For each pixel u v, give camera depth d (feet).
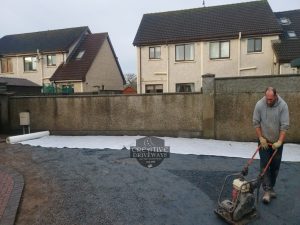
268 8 73.41
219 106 32.04
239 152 26.81
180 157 25.31
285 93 29.60
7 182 19.38
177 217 14.58
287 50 63.82
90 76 87.15
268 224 13.75
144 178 20.01
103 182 19.33
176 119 33.91
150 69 75.20
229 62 69.77
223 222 14.07
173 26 76.69
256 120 15.87
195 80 72.33
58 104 38.37
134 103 35.45
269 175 15.92
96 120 37.04
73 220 14.33
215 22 74.02
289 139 29.76
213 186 18.37
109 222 14.12
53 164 23.80
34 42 97.50
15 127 40.42
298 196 16.69
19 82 72.49
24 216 14.82
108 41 98.48
